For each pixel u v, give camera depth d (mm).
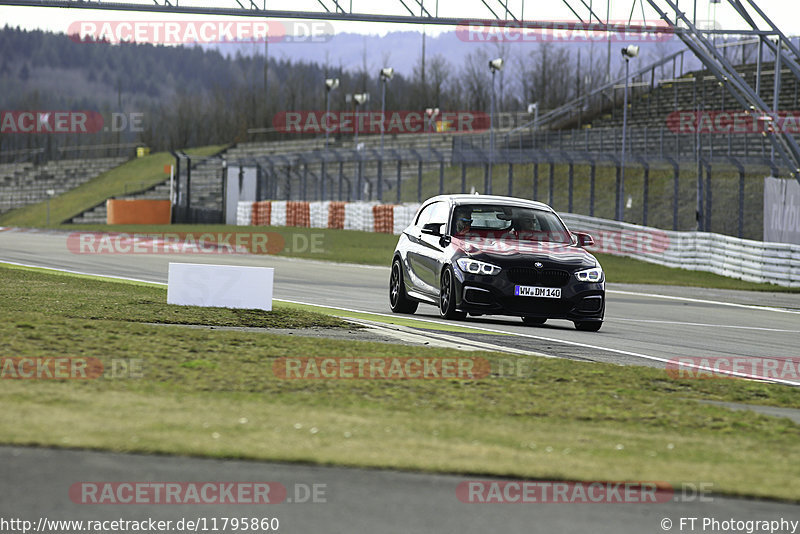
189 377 27906
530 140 197250
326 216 179125
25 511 15727
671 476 19828
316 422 22625
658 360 39094
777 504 18500
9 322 35562
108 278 68812
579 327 50156
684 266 112812
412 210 154375
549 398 28219
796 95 184625
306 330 42469
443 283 49375
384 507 16812
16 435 19641
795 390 32844
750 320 63031
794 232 101125
